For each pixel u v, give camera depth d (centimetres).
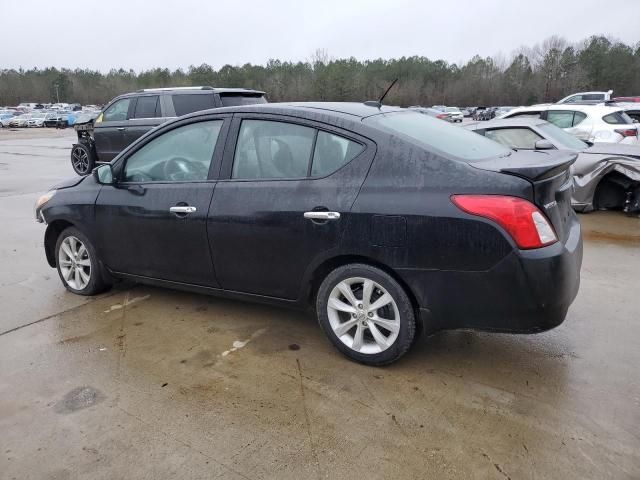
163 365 329
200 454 246
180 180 379
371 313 313
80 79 10912
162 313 411
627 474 228
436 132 341
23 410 283
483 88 7544
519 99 7300
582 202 730
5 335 375
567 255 280
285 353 343
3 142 2575
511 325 279
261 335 370
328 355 339
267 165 343
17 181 1172
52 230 462
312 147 327
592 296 434
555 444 248
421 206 284
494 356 333
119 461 243
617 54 6619
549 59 6781
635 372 311
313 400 288
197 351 348
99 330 382
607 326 375
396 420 269
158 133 395
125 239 406
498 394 290
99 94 9931
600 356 331
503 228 267
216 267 365
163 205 378
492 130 772
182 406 284
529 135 750
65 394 298
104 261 429
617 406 277
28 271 523
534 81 6950
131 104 1095
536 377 307
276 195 331
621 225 677
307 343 357
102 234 419
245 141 353
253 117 352
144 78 9506
